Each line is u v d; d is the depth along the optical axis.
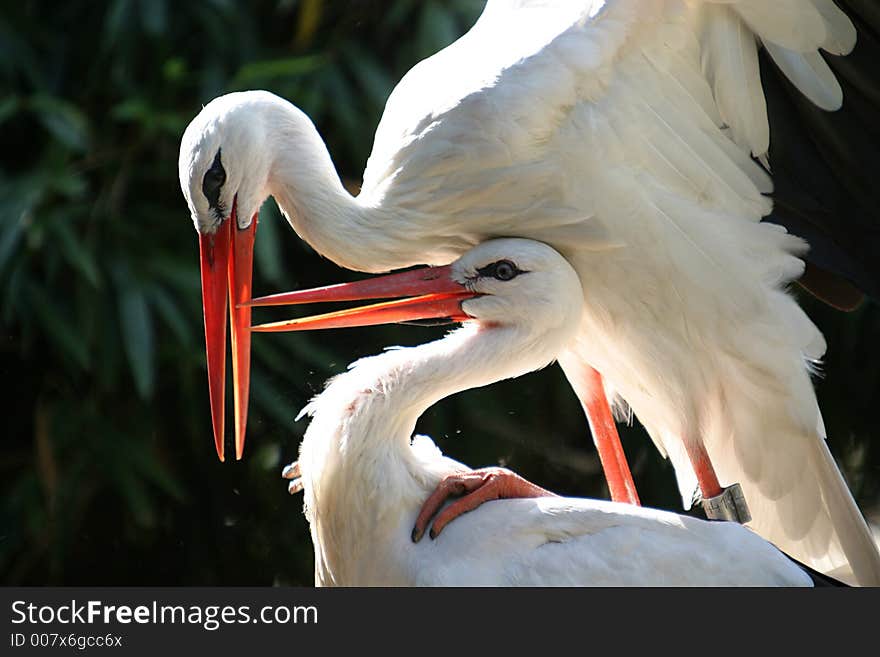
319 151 5.78
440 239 5.77
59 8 8.96
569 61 5.52
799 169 6.01
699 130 5.78
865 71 5.83
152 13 8.47
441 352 5.53
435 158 5.60
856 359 9.30
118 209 8.57
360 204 5.73
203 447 9.16
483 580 5.17
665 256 5.70
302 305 8.93
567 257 5.77
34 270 8.58
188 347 8.23
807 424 5.88
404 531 5.33
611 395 6.71
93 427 8.65
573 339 6.06
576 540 5.25
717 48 5.74
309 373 8.80
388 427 5.41
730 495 6.00
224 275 5.82
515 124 5.52
